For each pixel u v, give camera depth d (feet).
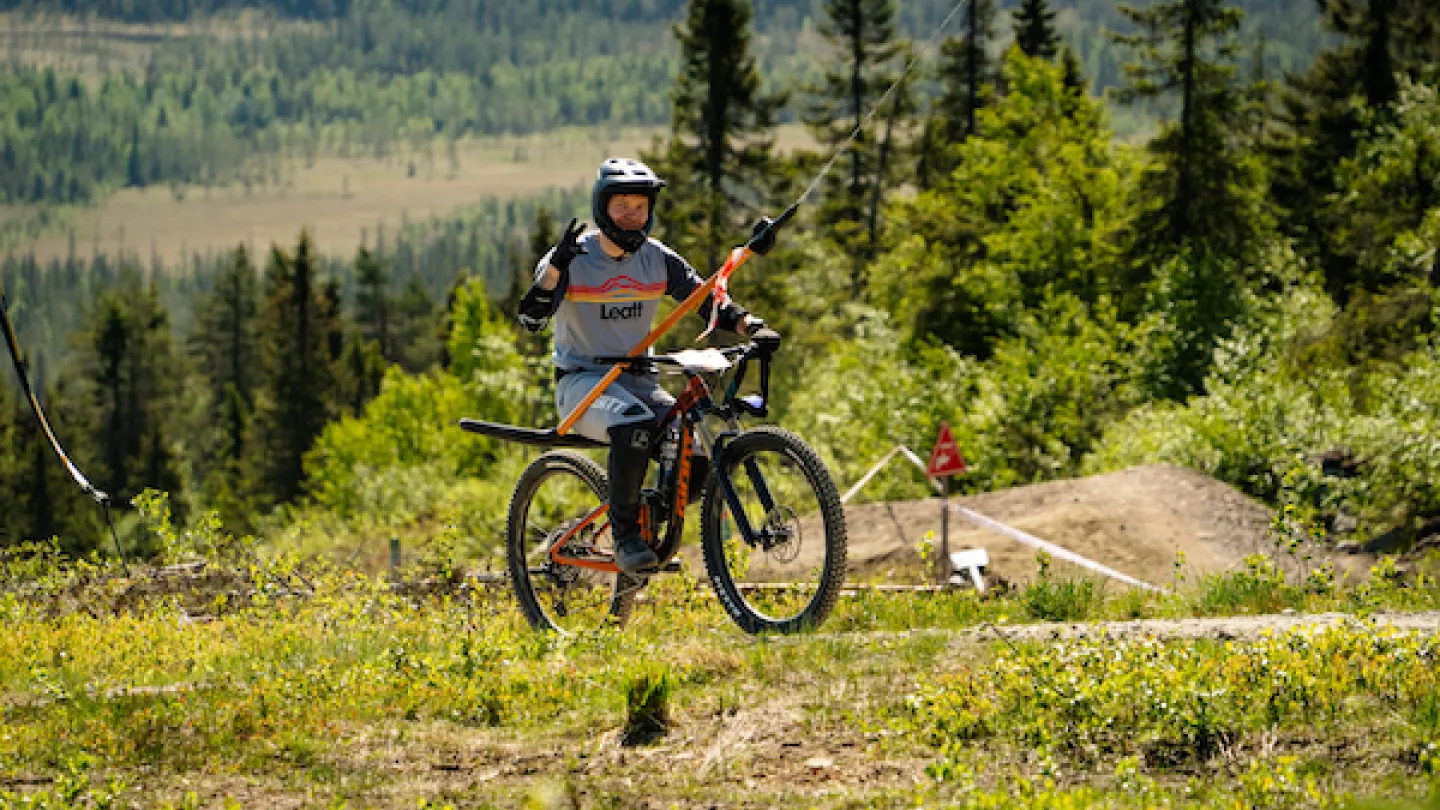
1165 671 27.89
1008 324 222.48
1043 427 150.10
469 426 37.70
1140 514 87.25
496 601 52.90
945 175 368.48
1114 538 84.07
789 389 238.48
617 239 35.22
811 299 295.28
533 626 41.45
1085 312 181.37
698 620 43.39
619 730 28.89
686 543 88.12
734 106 322.96
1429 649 29.25
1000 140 259.80
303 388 574.15
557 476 41.39
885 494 148.66
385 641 43.32
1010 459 148.46
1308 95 285.84
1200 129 217.56
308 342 592.60
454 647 36.04
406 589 59.82
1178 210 218.59
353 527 188.03
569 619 41.55
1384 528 90.02
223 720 30.53
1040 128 254.88
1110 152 247.91
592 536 40.40
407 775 26.96
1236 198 219.20
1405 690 26.99
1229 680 27.84
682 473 35.63
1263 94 223.51
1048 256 230.68
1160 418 130.41
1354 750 24.79
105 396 644.27
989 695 28.37
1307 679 27.22
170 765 27.76
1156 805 22.97
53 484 452.76
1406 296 138.21
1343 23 273.54
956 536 83.97
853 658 33.12
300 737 29.12
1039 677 28.04
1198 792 23.79
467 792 25.77
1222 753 25.30
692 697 30.63
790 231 311.27
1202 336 193.47
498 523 145.89
